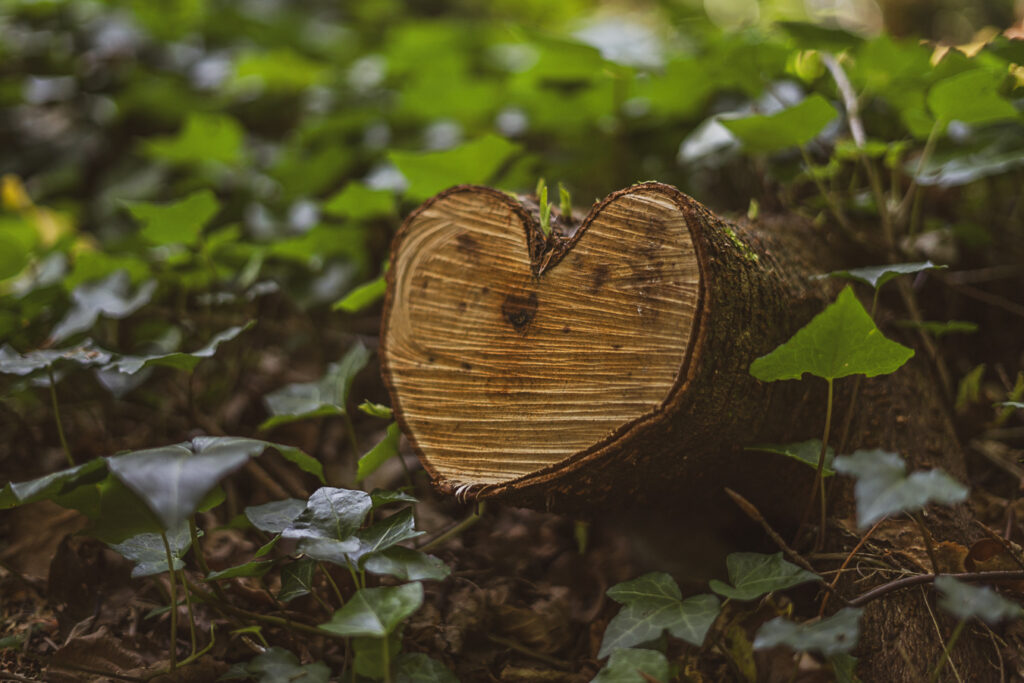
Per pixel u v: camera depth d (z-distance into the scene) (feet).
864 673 2.45
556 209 2.64
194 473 2.14
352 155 4.50
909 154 3.41
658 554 2.82
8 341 3.04
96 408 3.46
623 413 2.40
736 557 2.40
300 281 3.66
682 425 2.38
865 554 2.54
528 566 2.87
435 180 3.18
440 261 2.58
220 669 2.51
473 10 7.59
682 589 2.74
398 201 3.86
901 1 5.60
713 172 3.85
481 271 2.54
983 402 2.96
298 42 6.25
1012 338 3.28
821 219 3.09
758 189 3.50
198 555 2.52
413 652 2.55
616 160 3.98
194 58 5.75
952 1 5.63
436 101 4.50
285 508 2.48
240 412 3.43
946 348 3.27
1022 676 2.41
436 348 2.59
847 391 2.63
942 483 2.11
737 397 2.41
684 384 2.34
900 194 3.43
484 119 4.64
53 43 5.51
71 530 2.91
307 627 2.53
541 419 2.48
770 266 2.53
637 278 2.38
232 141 4.30
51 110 5.65
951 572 2.47
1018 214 3.44
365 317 4.13
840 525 2.61
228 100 5.60
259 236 3.98
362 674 2.24
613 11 7.60
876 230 3.21
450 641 2.62
